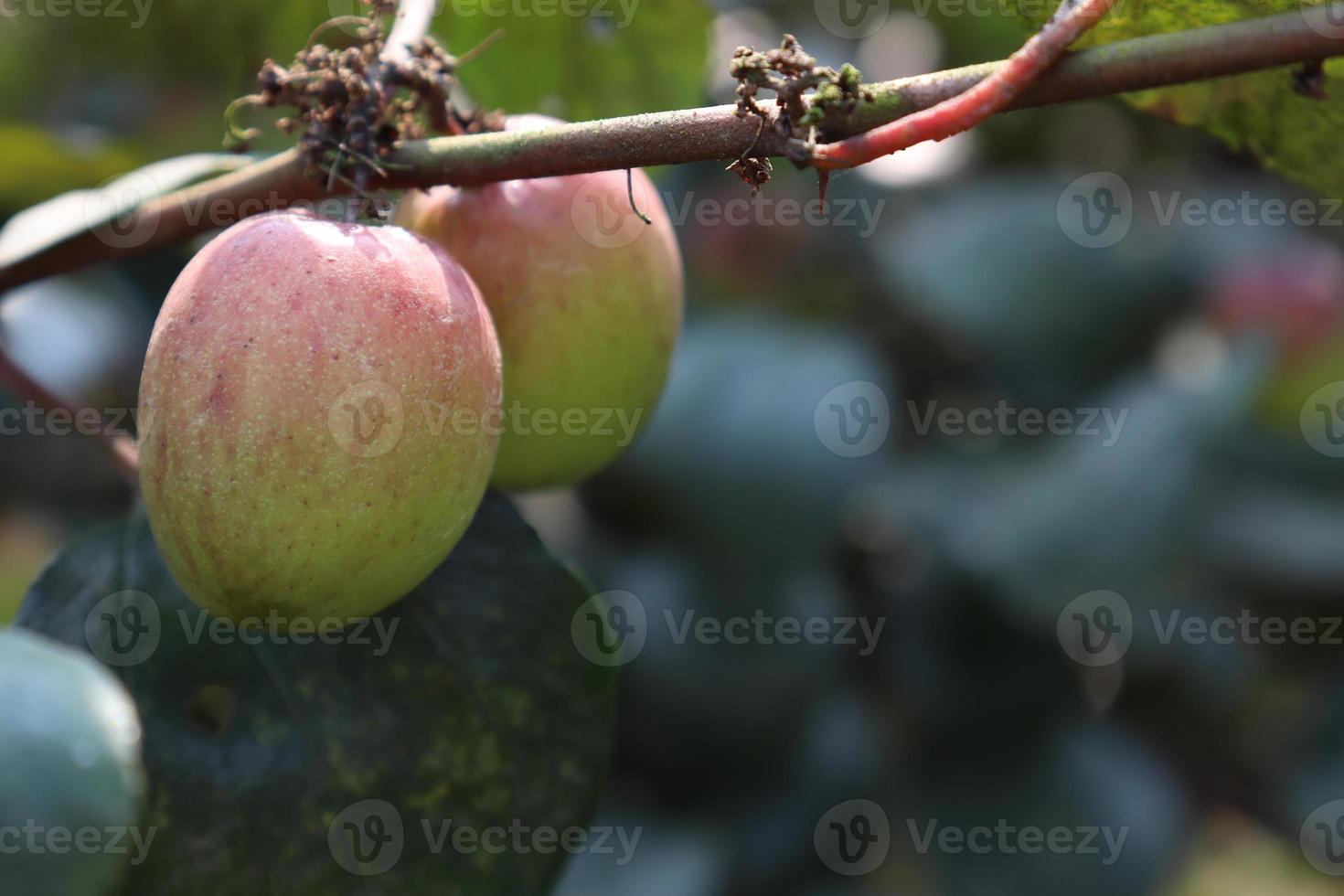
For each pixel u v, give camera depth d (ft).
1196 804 2.70
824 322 2.69
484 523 1.40
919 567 2.60
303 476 1.26
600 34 1.54
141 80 2.23
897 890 2.55
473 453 1.29
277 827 1.37
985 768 2.64
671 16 1.54
